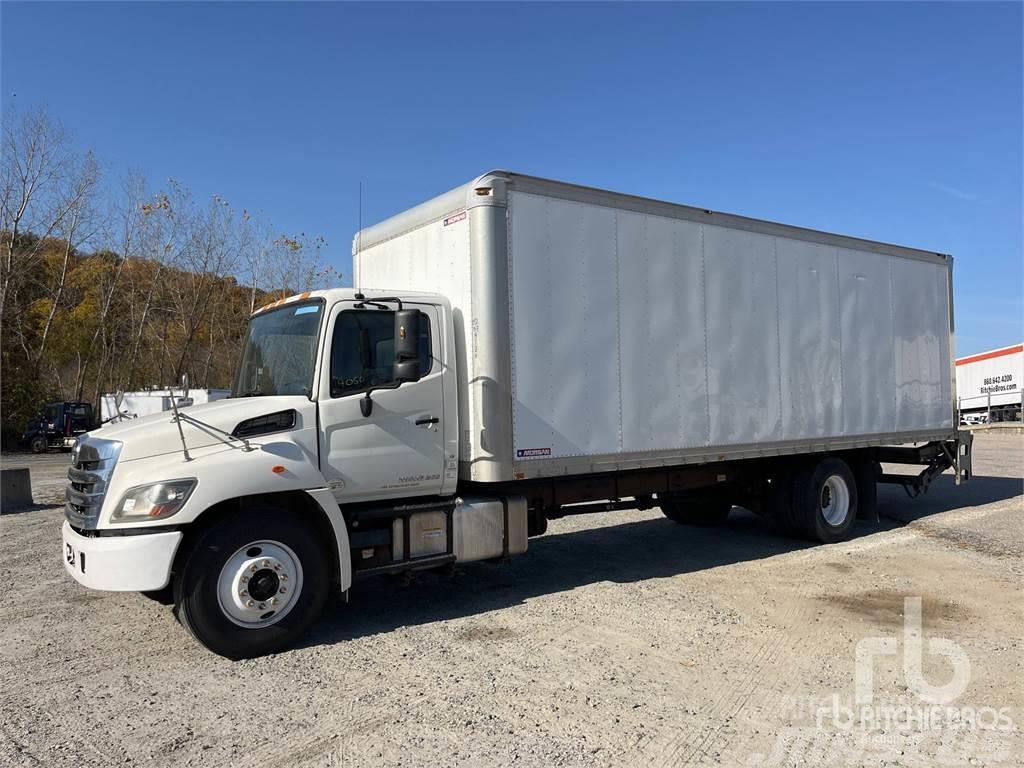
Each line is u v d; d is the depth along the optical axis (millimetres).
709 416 7738
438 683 4676
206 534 5086
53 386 39062
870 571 7617
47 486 16594
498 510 6461
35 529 10680
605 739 3875
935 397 10602
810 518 9031
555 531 10406
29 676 4879
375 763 3635
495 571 7879
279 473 5258
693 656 5145
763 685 4605
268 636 5223
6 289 33125
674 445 7418
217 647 5074
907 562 8000
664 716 4156
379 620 6117
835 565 7938
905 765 3586
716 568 7914
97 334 39438
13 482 12766
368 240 7656
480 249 6227
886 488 14180
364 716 4184
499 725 4051
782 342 8516
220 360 40031
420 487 6152
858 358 9430
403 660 5117
